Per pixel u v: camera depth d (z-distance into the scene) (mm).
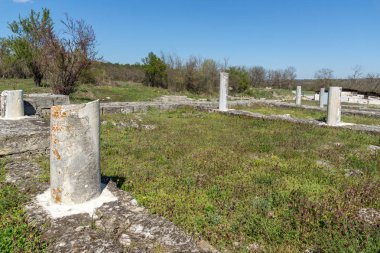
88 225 3230
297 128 11359
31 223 3293
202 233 3812
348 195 4863
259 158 7094
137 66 41750
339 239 3580
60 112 3582
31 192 4156
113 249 2848
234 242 3684
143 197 4578
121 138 9000
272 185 5328
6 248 2869
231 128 11203
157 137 9227
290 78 55938
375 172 6242
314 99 33812
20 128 7043
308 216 4129
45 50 16328
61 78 16594
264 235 3775
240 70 37875
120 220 3381
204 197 4801
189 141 8742
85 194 3719
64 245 2881
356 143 8977
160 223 3352
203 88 33625
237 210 4391
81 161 3666
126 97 22375
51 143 3709
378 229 3771
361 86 43750
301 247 3568
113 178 5434
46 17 22062
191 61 33531
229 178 5719
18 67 29094
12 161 5922
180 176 5746
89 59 17016
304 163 6758
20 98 9117
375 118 15852
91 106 3729
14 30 22109
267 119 13156
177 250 2945
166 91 31453
